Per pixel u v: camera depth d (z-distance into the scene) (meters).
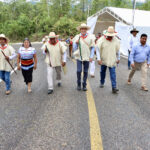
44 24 49.56
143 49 5.81
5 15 58.72
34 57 5.59
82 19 58.19
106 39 5.41
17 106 4.66
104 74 5.93
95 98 5.13
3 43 5.39
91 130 3.51
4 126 3.71
